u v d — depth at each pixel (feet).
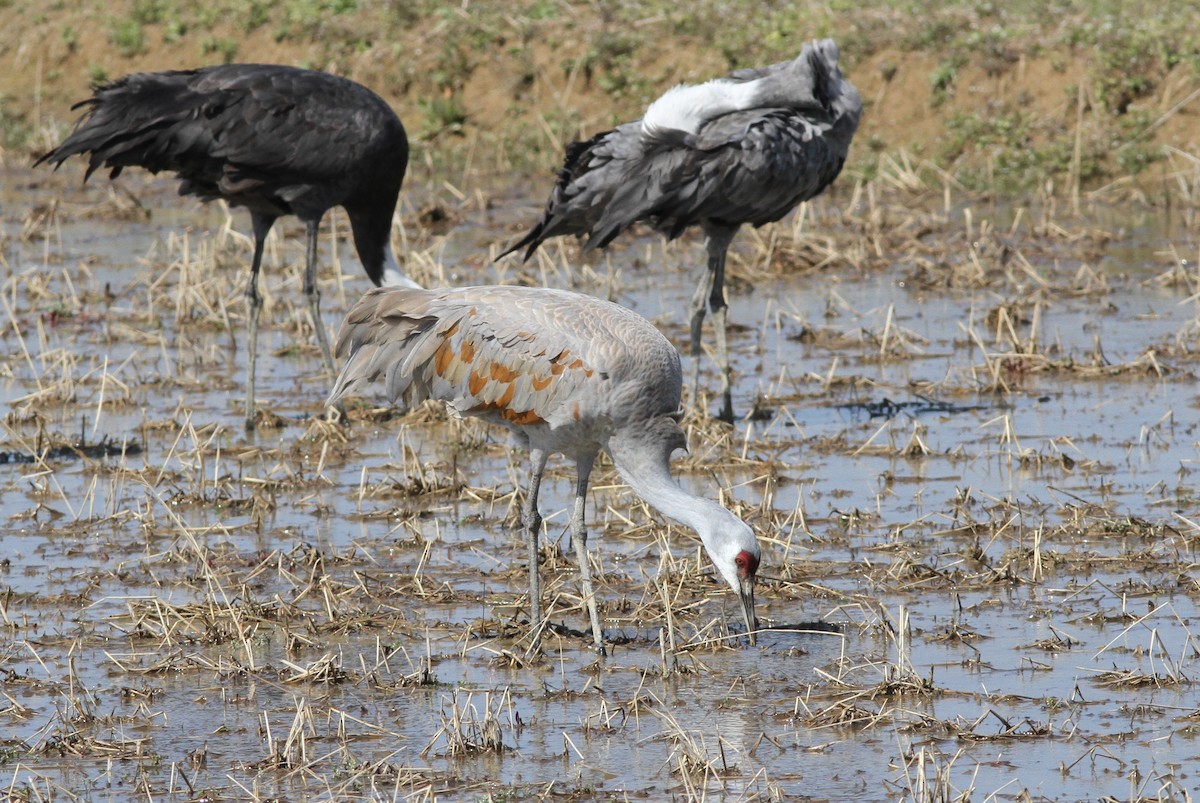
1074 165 76.69
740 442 44.34
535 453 31.35
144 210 81.46
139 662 30.32
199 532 37.81
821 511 38.55
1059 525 36.63
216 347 55.26
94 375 52.37
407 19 95.50
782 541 36.06
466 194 81.97
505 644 30.94
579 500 31.48
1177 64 78.59
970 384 49.37
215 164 47.96
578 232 49.49
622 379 30.17
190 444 45.19
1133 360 51.06
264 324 59.16
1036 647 29.84
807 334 55.47
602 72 88.84
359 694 28.68
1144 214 72.95
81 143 47.39
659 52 88.17
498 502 40.09
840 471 41.88
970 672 28.81
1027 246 67.46
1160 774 24.47
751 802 23.99
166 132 47.21
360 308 32.12
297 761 25.72
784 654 30.17
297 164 47.62
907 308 59.62
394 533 37.83
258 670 29.81
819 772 24.99
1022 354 50.65
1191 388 48.21
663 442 30.81
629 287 63.62
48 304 61.11
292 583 34.04
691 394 46.75
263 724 27.30
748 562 30.01
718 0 90.27
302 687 29.04
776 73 48.39
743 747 25.98
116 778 25.38
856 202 74.95
